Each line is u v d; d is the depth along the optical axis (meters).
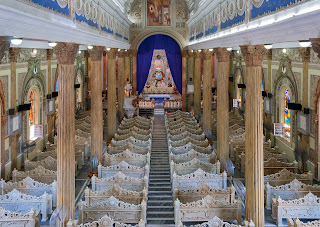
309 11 7.29
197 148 20.84
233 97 35.72
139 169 17.28
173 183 15.99
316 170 18.33
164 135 28.72
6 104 18.45
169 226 13.42
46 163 17.55
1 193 14.65
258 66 11.97
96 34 15.72
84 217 12.97
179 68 37.22
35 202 13.62
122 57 32.19
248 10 11.82
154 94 42.81
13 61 18.86
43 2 8.73
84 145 21.66
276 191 14.62
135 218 13.07
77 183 18.12
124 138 23.78
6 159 18.61
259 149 12.09
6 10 6.51
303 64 19.33
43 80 24.08
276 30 9.23
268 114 25.48
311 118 18.94
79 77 34.41
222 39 16.02
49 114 25.11
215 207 13.01
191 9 31.56
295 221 11.23
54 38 10.09
